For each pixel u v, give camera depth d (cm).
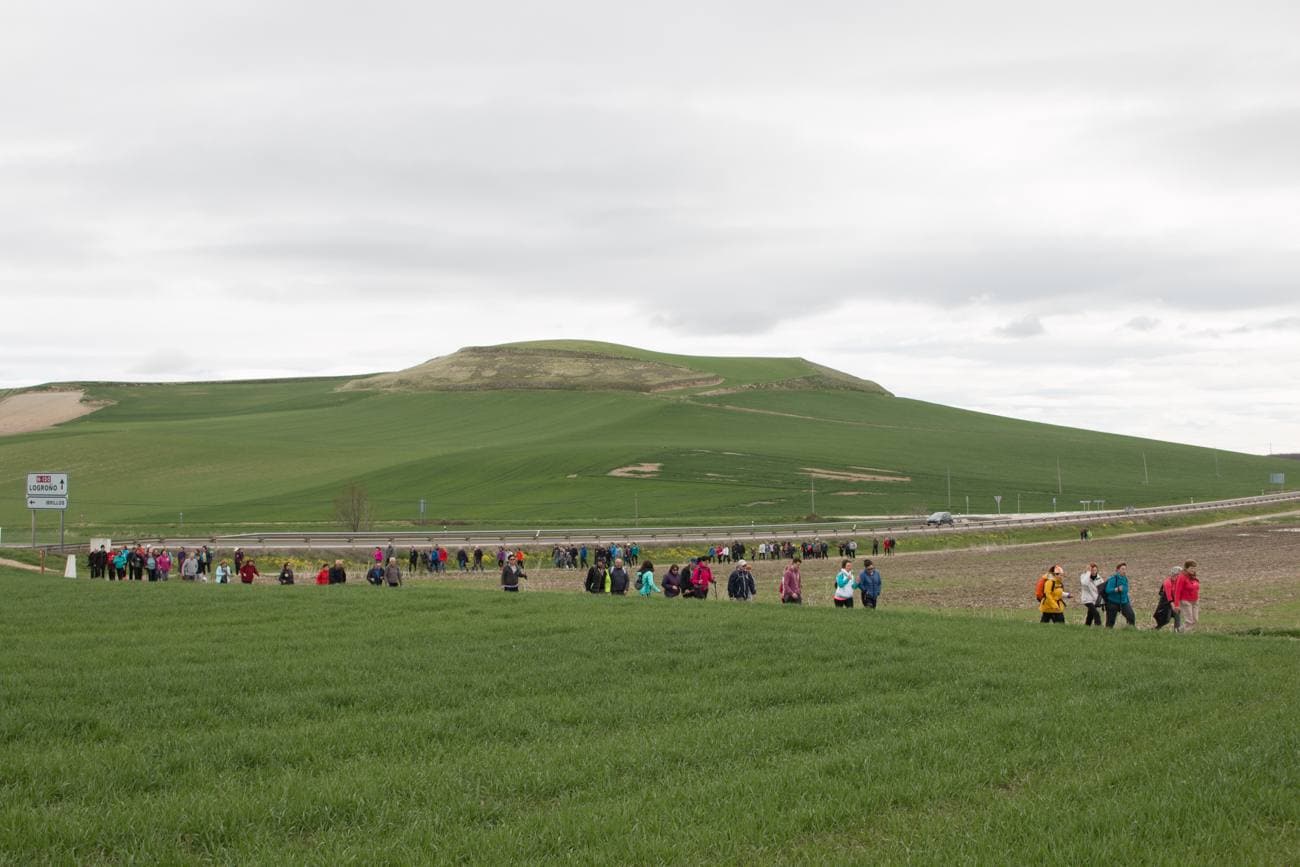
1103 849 1095
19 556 7025
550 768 1415
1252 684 2134
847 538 10531
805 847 1134
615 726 1705
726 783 1356
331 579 5131
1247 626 3841
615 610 3331
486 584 6419
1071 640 2816
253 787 1316
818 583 6769
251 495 15350
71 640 2509
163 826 1159
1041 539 11688
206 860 1081
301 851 1102
